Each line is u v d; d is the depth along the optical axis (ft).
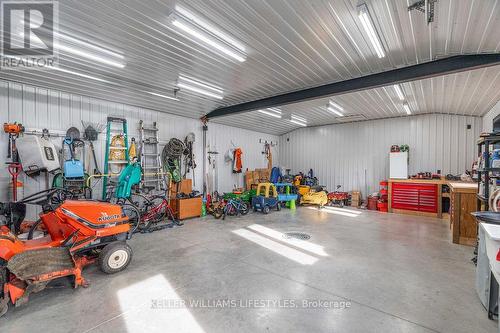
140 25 9.75
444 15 8.84
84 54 11.62
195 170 24.06
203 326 6.76
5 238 7.80
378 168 27.37
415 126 25.16
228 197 22.16
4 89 13.57
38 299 8.07
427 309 7.57
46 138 14.76
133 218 16.55
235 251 12.60
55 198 11.27
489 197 11.07
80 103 16.51
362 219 20.49
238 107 21.12
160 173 20.11
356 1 8.42
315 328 6.68
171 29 10.07
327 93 16.33
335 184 30.45
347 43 11.23
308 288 8.84
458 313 7.38
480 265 7.98
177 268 10.52
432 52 11.69
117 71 13.67
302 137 33.50
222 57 12.52
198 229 16.94
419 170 24.84
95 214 9.82
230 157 27.63
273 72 14.37
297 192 27.35
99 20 9.34
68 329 6.61
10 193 13.69
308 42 11.16
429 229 17.26
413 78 13.20
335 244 13.78
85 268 10.37
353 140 29.12
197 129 24.36
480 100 18.06
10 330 6.56
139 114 19.79
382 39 10.60
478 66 11.48
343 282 9.30
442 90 16.93
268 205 22.82
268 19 9.48
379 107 22.44
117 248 10.02
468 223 13.80
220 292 8.55
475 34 9.78
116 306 7.70
